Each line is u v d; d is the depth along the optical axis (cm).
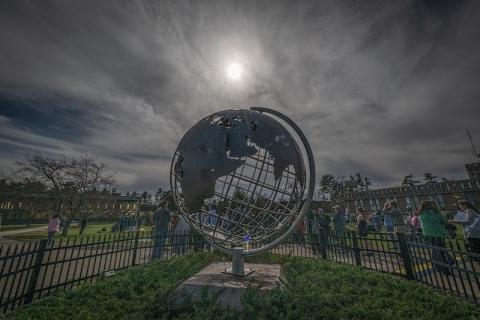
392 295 380
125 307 332
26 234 1891
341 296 363
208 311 290
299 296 334
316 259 644
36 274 391
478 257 341
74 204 2272
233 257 408
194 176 369
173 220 922
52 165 2131
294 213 394
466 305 335
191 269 522
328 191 6938
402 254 497
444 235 529
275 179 361
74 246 457
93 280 529
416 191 4650
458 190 4156
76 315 312
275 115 423
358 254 584
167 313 303
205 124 407
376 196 5181
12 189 2683
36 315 319
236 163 366
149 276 463
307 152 397
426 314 308
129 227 2180
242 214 402
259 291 335
